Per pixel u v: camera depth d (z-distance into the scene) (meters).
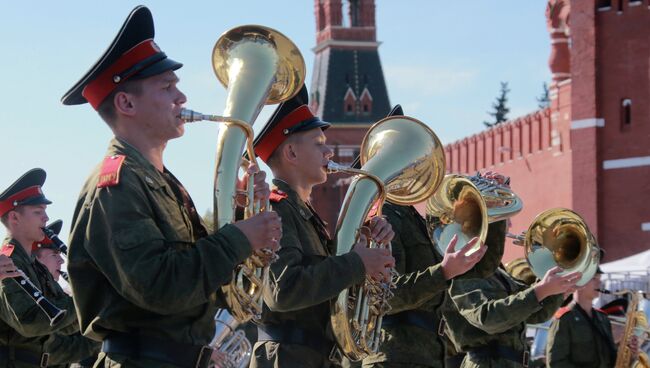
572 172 59.81
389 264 9.90
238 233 7.87
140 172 8.02
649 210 57.59
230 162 8.39
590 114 59.16
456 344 14.62
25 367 13.84
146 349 8.00
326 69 124.62
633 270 36.84
